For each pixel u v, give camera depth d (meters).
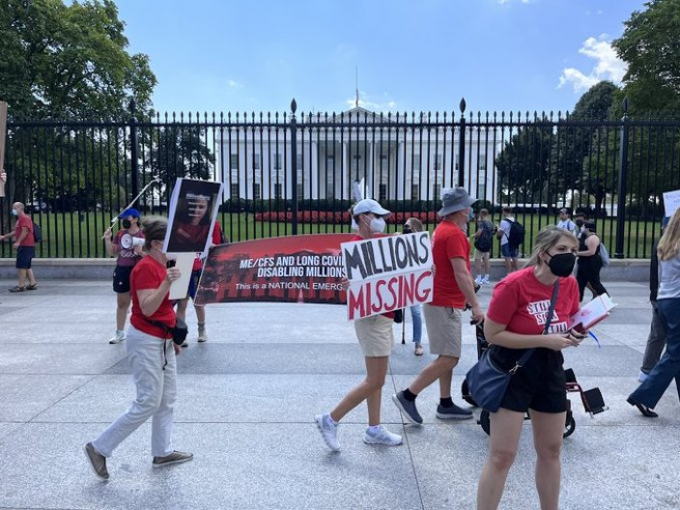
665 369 4.30
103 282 11.85
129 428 3.37
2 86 17.03
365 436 4.00
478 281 12.02
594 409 4.20
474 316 4.10
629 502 3.20
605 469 3.59
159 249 3.40
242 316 8.53
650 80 22.42
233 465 3.65
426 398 4.95
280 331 7.51
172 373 3.60
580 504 3.17
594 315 2.72
